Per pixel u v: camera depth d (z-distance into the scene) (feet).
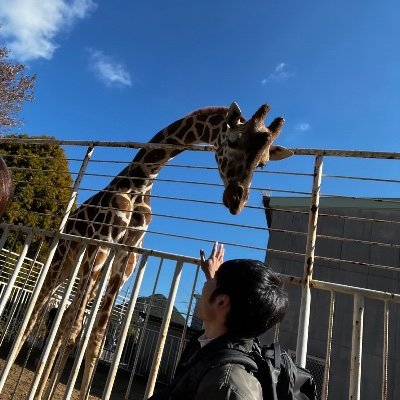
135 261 15.05
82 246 11.46
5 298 11.77
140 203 15.98
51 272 18.17
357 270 31.35
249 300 4.30
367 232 32.48
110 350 34.40
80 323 13.78
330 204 34.30
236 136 11.88
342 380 27.89
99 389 24.23
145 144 12.27
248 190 11.39
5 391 16.08
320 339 29.60
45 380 12.61
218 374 3.53
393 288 30.04
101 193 17.35
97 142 12.94
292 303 31.04
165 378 32.27
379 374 27.53
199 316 4.89
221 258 6.67
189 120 15.98
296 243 33.65
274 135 11.93
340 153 9.59
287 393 4.07
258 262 4.75
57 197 47.91
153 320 35.09
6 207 3.49
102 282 10.51
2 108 41.24
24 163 47.60
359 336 7.85
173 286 9.51
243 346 4.08
